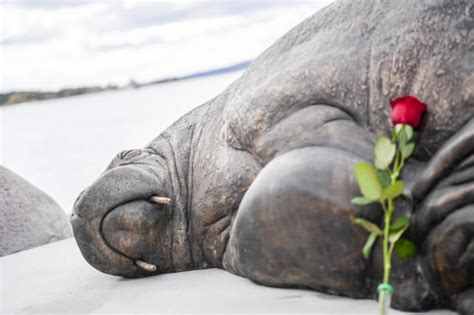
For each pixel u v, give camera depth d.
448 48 1.67
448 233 1.55
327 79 1.75
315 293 1.73
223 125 1.92
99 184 1.96
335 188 1.63
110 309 1.82
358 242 1.62
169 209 1.98
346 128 1.70
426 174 1.58
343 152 1.66
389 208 1.53
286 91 1.78
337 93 1.74
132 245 1.95
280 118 1.79
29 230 2.71
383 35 1.73
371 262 1.62
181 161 2.02
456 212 1.55
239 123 1.84
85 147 4.87
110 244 1.96
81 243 1.98
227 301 1.75
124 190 1.95
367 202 1.56
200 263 2.00
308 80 1.77
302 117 1.75
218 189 1.89
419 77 1.67
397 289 1.60
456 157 1.56
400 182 1.52
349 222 1.62
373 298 1.66
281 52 1.87
